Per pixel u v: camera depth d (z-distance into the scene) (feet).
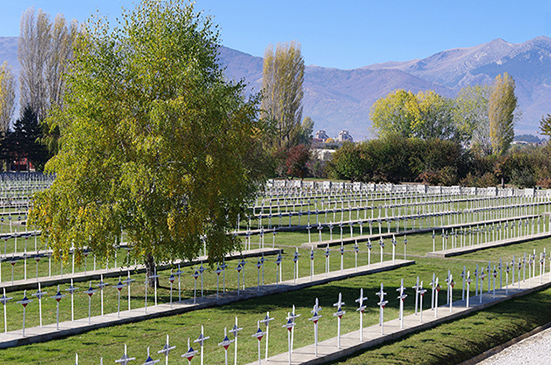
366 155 263.70
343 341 40.68
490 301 54.13
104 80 53.93
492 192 202.80
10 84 290.15
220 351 39.11
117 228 51.49
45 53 270.26
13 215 123.34
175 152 51.37
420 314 46.47
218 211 55.26
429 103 389.19
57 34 270.26
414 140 266.77
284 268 72.13
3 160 281.74
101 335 42.83
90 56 54.34
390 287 61.62
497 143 325.42
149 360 28.63
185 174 51.21
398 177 263.70
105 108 52.70
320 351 38.27
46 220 53.31
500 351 43.21
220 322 46.85
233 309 51.47
